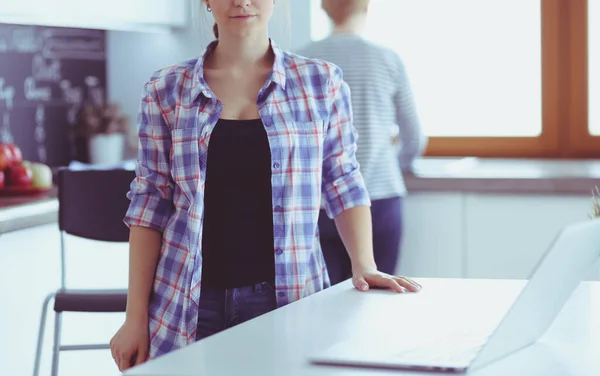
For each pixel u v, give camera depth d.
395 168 3.12
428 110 4.26
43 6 4.13
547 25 4.09
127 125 4.63
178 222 1.79
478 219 3.42
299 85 1.81
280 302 1.75
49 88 4.68
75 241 3.41
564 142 4.13
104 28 4.43
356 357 1.19
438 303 1.54
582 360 1.22
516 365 1.20
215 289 1.74
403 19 4.23
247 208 1.74
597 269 2.25
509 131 4.19
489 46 4.16
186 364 1.18
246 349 1.26
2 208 2.93
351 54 2.99
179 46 4.61
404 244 3.50
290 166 1.75
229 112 1.77
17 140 4.66
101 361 3.45
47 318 3.28
